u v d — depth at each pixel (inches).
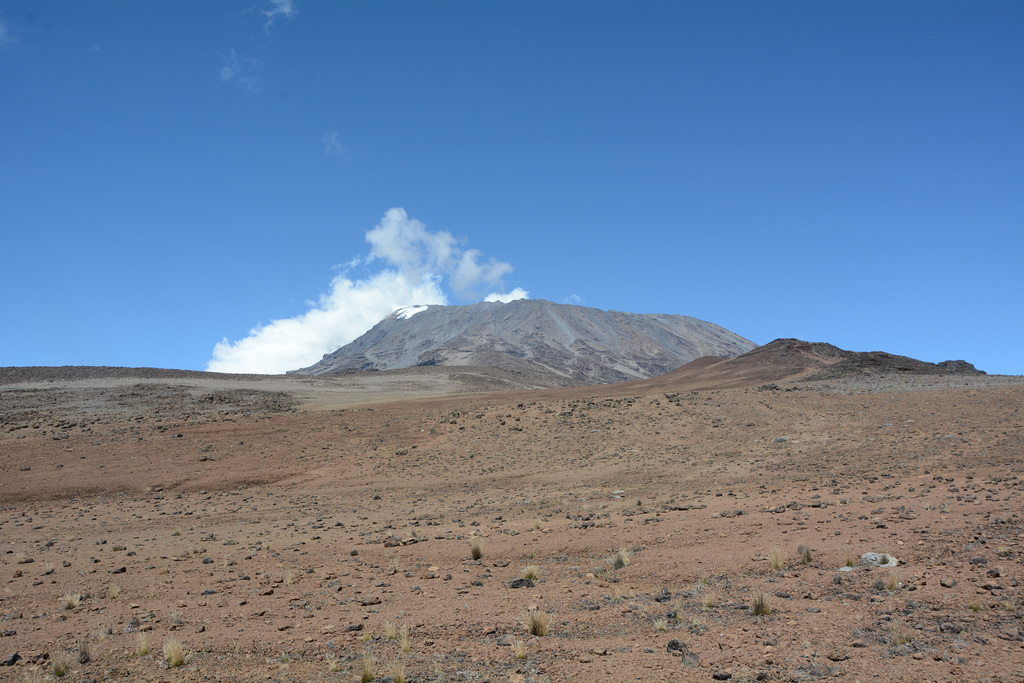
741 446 1370.6
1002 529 555.5
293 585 572.1
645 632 421.7
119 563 690.8
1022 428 1204.5
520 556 655.8
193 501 1214.9
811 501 806.5
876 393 1800.0
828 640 385.1
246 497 1239.5
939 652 356.8
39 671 373.1
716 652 377.1
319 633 434.6
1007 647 355.3
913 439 1246.9
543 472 1317.7
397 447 1589.6
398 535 802.2
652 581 543.8
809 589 478.3
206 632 440.1
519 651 382.3
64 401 2373.3
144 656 394.3
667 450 1397.6
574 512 906.7
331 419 1887.3
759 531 659.4
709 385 2945.4
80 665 380.8
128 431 1739.7
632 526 747.4
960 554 510.6
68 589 573.0
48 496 1258.0
